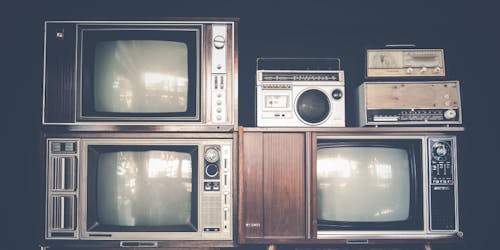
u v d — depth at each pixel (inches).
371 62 103.6
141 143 100.6
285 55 128.0
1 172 106.7
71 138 100.3
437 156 101.3
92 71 101.3
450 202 101.0
